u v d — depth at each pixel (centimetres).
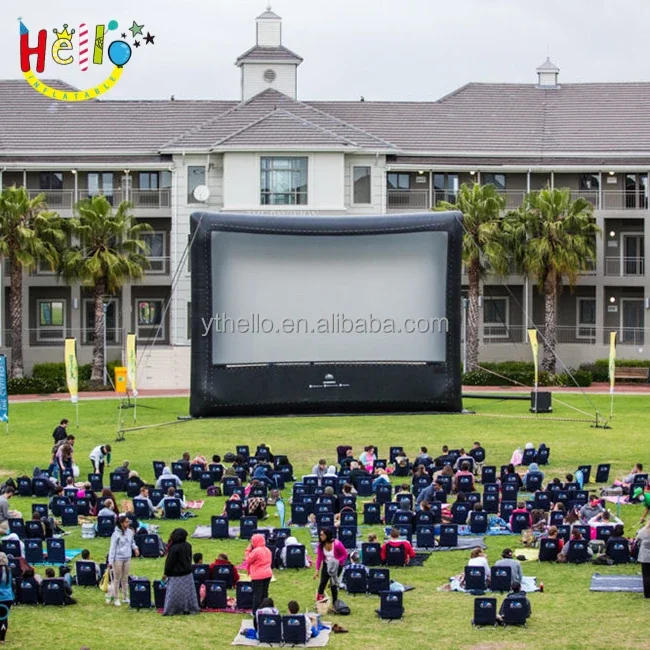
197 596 2731
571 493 3575
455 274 4766
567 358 7369
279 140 7125
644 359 7262
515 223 7038
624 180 7644
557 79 8362
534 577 2986
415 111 8031
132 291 7506
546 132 7881
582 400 6234
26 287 7300
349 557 3017
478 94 8206
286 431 5253
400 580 3005
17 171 7450
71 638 2502
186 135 7319
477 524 3459
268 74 8306
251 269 4709
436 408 4816
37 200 6844
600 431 5206
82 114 7875
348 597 2850
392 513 3547
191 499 3959
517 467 4462
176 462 4256
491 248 6838
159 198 7375
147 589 2722
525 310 6956
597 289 7375
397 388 4784
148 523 3612
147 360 7106
